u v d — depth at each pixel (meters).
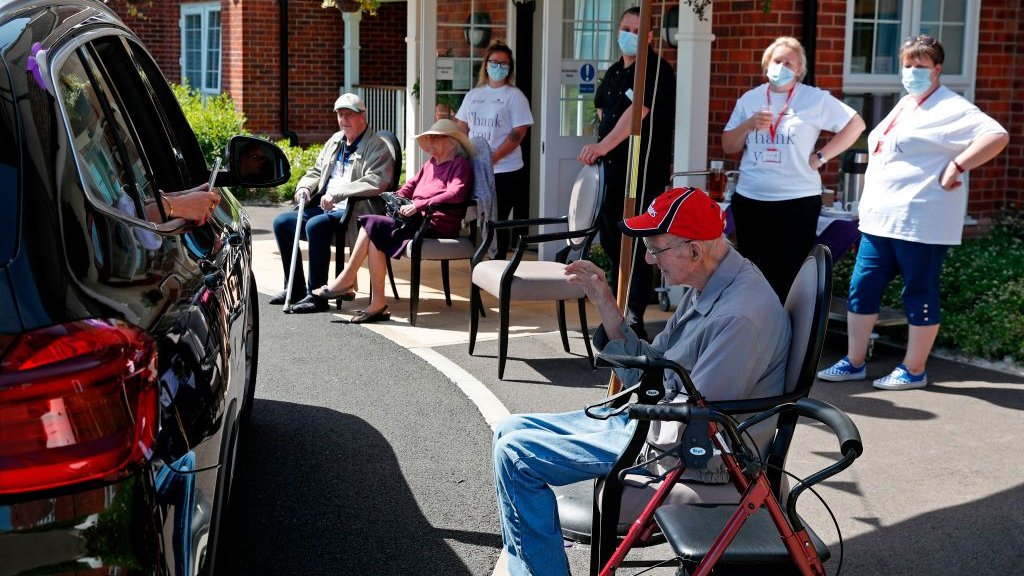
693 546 2.98
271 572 4.00
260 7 17.06
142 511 2.14
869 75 9.25
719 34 8.89
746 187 6.93
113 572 2.07
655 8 9.57
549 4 9.45
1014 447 5.38
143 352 2.20
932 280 6.22
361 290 9.22
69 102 2.57
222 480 2.77
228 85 17.66
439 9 10.54
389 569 4.05
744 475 3.00
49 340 2.04
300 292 8.55
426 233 8.00
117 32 3.63
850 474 5.02
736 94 8.81
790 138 6.74
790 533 2.93
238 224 4.26
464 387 6.39
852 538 4.35
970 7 9.79
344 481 4.92
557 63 9.55
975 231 10.14
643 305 7.55
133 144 3.16
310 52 17.62
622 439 3.51
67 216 2.23
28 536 2.01
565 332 7.20
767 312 3.36
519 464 3.43
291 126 17.70
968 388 6.36
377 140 8.41
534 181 11.38
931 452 5.30
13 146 2.20
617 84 7.96
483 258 7.68
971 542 4.32
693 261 3.46
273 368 6.77
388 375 6.64
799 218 6.82
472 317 7.10
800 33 8.74
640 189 7.95
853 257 8.89
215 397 2.68
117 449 2.09
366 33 18.23
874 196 6.29
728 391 3.30
